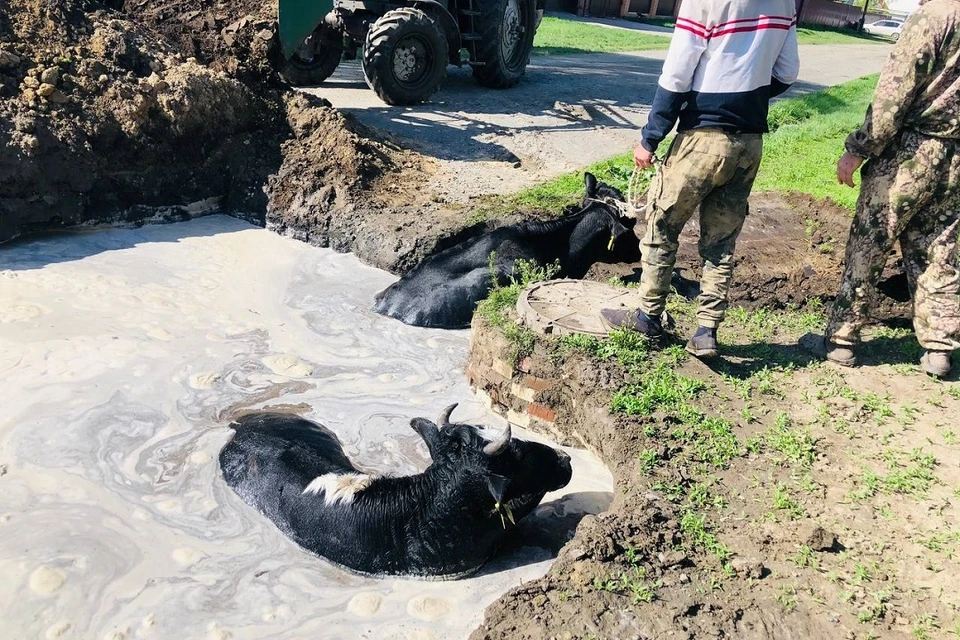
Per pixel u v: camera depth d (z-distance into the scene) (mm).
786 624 3602
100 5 10484
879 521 4207
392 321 7426
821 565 3928
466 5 14945
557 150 11859
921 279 5465
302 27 10680
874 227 5324
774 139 11883
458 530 4453
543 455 4738
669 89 4719
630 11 39656
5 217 8352
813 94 16594
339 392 6250
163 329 6953
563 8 37938
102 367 6289
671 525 4137
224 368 6457
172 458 5367
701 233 5352
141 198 9281
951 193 5207
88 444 5422
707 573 3879
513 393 5789
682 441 4773
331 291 7953
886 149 5254
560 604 3715
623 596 3754
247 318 7316
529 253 7750
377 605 4258
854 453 4727
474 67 15625
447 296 7402
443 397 6238
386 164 10195
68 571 4352
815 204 8336
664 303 5523
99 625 4039
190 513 4895
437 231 8406
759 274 7109
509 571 4578
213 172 9820
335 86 15180
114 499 4949
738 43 4590
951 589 3783
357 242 8695
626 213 8094
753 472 4562
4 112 8602
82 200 8867
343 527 4586
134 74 9750
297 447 5211
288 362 6605
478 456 4430
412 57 13320
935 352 5488
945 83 4898
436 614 4195
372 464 5387
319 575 4477
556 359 5516
